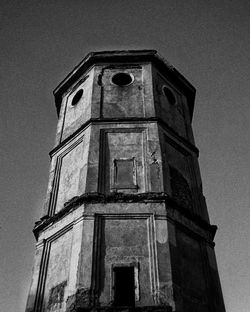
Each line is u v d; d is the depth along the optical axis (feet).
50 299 35.68
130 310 30.76
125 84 55.93
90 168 42.63
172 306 31.83
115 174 42.65
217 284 38.42
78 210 39.06
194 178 48.16
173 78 60.23
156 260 34.76
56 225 40.88
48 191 46.42
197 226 41.45
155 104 51.21
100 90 53.31
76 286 33.01
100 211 38.24
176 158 47.93
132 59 57.93
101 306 31.76
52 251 39.63
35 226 43.19
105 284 33.35
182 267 36.55
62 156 49.90
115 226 37.29
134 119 48.32
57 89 61.46
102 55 57.98
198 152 52.44
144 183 41.68
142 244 35.99
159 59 58.54
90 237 36.14
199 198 46.21
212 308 36.32
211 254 40.57
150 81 54.34
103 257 35.09
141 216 37.99
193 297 35.42
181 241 38.45
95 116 49.37
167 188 41.57
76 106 55.57
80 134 48.98
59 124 55.77
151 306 31.01
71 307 32.07
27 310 35.96
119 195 39.42
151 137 46.26
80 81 58.59
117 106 51.01
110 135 46.75
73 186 44.11
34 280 38.01
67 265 36.40
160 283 33.19
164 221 37.63
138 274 33.88
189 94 62.08
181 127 54.19
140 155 44.55
